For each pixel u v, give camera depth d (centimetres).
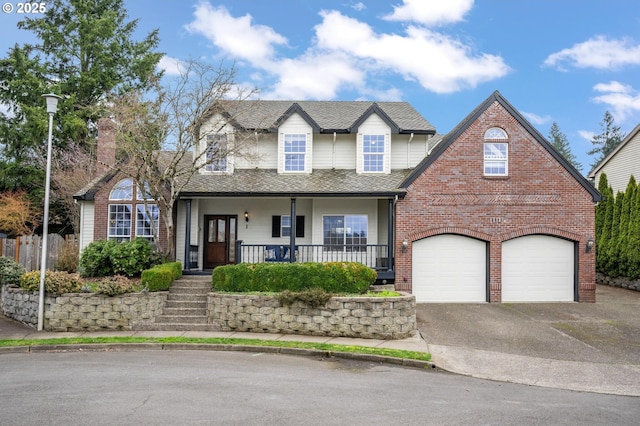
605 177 2328
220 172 1844
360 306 1173
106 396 660
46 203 1228
